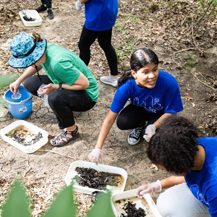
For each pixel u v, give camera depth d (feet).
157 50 13.88
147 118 8.57
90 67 12.51
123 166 8.51
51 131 9.60
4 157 8.54
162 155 3.89
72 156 8.73
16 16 15.88
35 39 7.25
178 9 17.22
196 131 4.18
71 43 14.06
